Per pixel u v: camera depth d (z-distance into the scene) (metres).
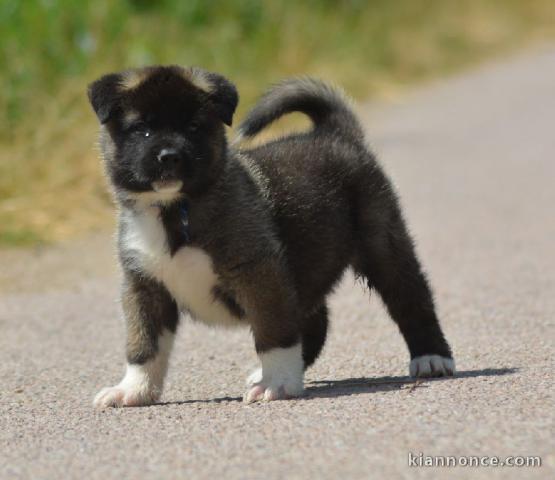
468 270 17.97
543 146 29.89
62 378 13.06
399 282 13.30
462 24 50.06
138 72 12.05
